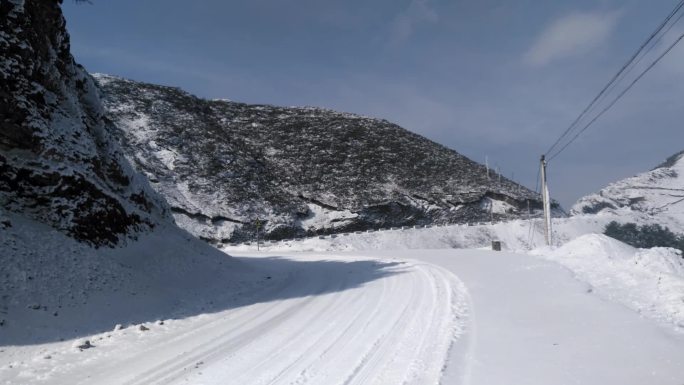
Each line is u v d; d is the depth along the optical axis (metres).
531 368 6.39
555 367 6.35
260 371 7.23
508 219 87.50
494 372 6.36
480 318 9.52
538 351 7.09
